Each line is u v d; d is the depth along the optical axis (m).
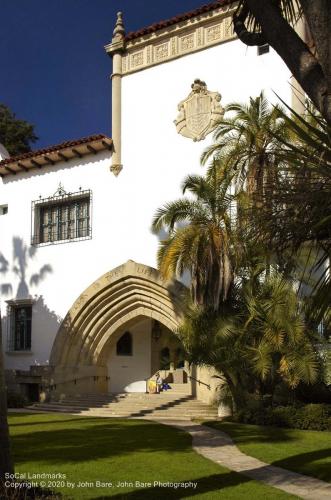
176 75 22.81
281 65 20.23
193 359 17.50
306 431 15.64
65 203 25.78
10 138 42.75
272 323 15.53
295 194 5.97
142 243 22.92
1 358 7.35
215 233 16.97
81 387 24.36
